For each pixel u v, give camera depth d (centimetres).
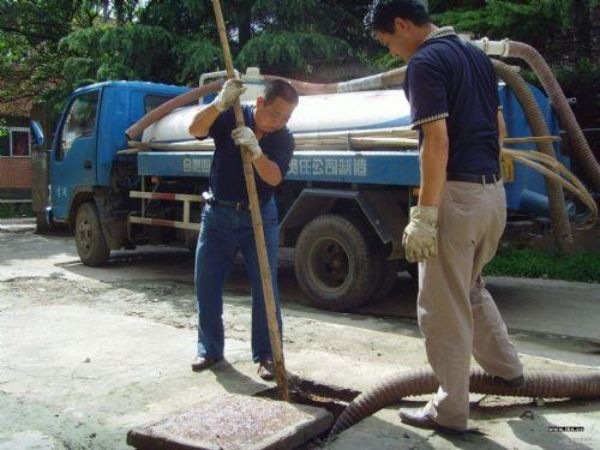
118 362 420
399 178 559
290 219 647
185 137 762
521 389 332
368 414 331
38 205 1287
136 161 847
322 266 634
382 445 292
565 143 676
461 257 287
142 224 841
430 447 290
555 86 623
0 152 2089
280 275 816
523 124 606
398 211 600
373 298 617
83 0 1517
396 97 608
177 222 764
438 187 275
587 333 537
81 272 820
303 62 1169
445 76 279
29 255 979
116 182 840
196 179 768
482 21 966
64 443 310
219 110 362
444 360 294
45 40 1700
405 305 650
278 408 315
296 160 632
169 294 669
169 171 756
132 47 1194
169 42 1224
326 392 373
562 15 945
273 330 358
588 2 949
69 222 903
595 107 1071
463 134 286
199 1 1190
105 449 304
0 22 1620
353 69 1228
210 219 398
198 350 414
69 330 494
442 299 290
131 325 507
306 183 650
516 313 613
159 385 380
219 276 406
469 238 286
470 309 295
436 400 304
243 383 381
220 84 759
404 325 557
